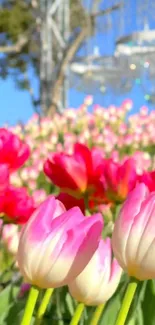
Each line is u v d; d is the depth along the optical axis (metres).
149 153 3.69
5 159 0.87
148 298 0.75
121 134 4.09
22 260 0.48
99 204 0.95
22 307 0.72
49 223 0.48
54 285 0.48
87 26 7.39
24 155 0.88
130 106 4.34
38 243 0.47
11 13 10.37
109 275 0.53
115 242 0.49
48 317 0.82
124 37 7.07
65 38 7.68
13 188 0.91
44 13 7.79
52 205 0.49
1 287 1.21
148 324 0.74
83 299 0.54
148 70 7.09
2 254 1.25
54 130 4.18
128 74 7.12
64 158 0.89
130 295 0.50
